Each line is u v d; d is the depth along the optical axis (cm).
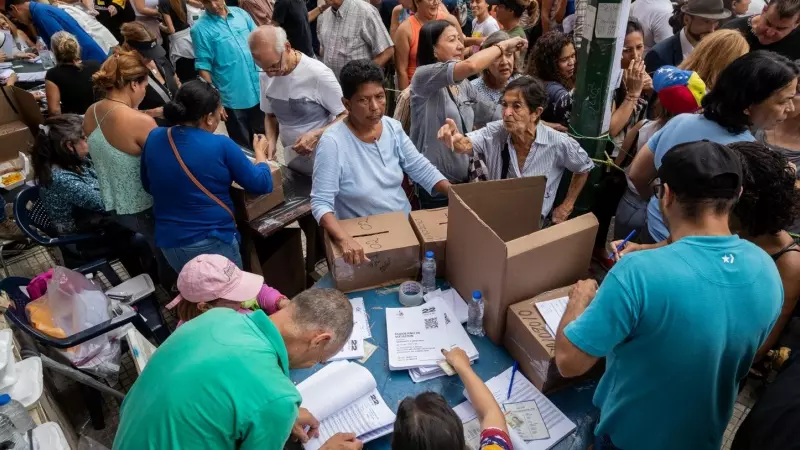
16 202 291
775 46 319
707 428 132
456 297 207
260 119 458
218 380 124
